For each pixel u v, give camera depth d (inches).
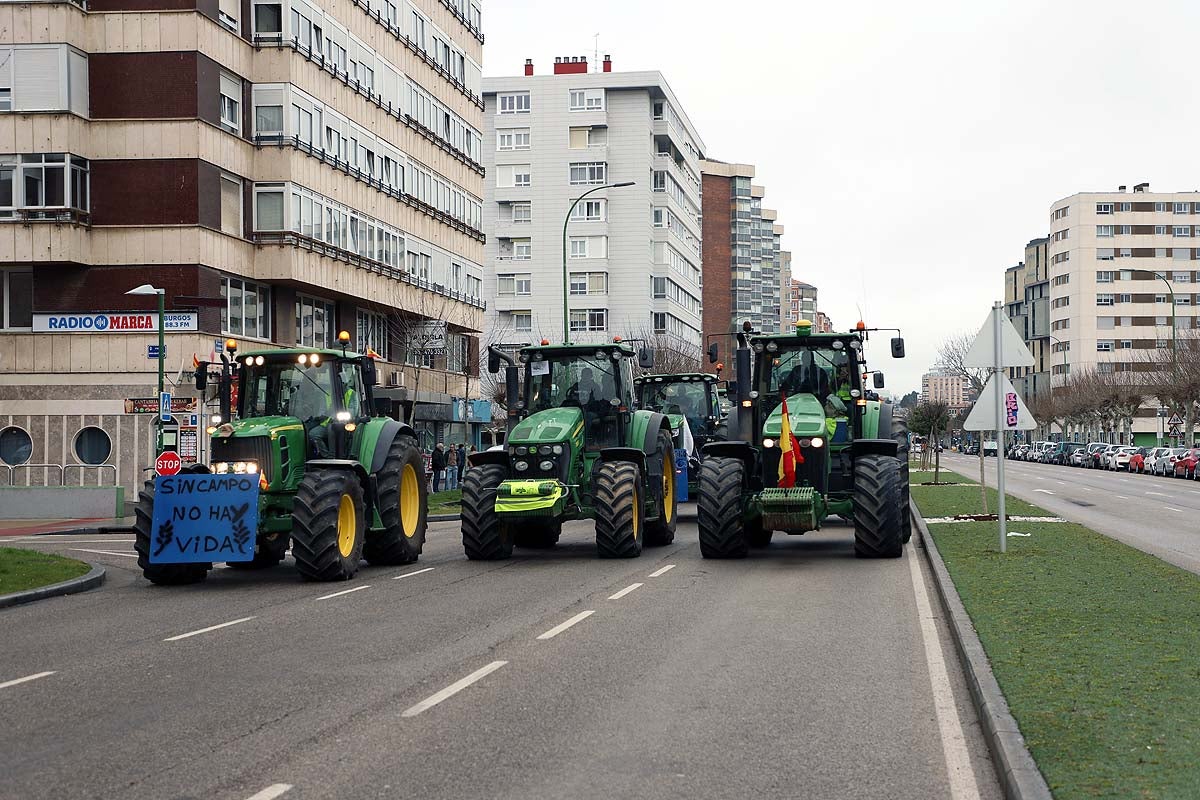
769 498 714.2
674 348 3152.1
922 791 250.4
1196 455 2381.9
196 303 1106.7
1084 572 603.2
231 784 258.2
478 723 313.0
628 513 748.0
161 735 303.4
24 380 1416.1
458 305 2148.1
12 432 1419.8
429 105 2037.4
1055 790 227.6
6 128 1375.5
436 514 1336.1
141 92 1408.7
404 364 1930.4
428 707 332.5
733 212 5861.2
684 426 1210.6
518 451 761.6
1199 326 5733.3
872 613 508.4
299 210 1541.6
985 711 300.7
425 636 458.6
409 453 769.6
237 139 1483.8
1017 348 721.6
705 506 729.6
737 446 753.6
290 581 682.2
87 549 960.3
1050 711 294.2
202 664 406.3
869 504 729.6
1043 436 5861.2
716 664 394.0
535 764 272.7
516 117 3710.6
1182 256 5777.6
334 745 291.1
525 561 759.7
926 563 714.8
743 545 741.3
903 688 354.9
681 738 296.2
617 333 3656.5
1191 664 354.0
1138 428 5255.9
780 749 285.1
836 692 349.7
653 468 820.6
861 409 779.4
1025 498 1534.2
